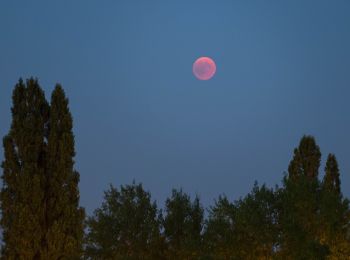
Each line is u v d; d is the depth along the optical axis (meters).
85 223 56.00
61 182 56.88
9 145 56.94
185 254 54.91
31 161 56.62
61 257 55.34
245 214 53.06
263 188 53.97
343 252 52.56
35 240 54.81
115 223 55.50
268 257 52.88
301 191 53.44
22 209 54.72
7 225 55.59
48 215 56.12
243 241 53.44
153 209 56.69
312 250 50.91
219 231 54.19
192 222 56.03
